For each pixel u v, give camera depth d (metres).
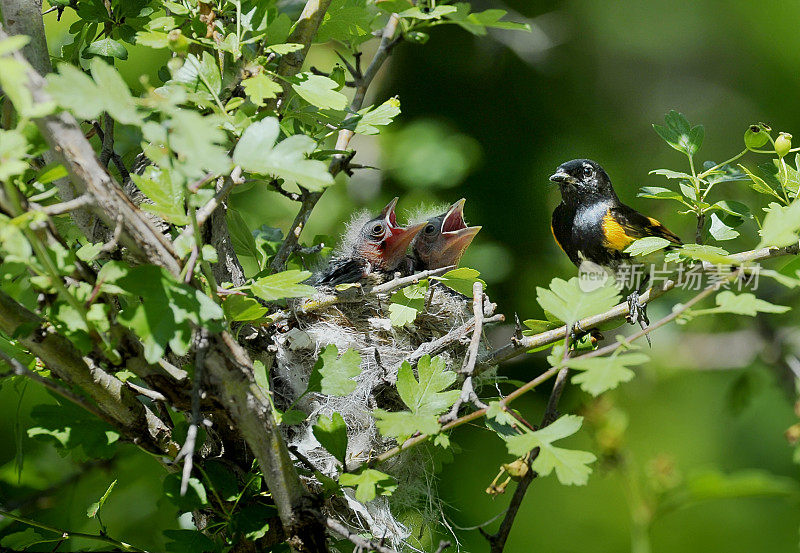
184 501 5.35
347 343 7.93
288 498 5.16
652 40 19.72
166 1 6.08
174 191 4.53
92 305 4.37
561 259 15.70
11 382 6.13
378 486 5.07
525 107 17.38
